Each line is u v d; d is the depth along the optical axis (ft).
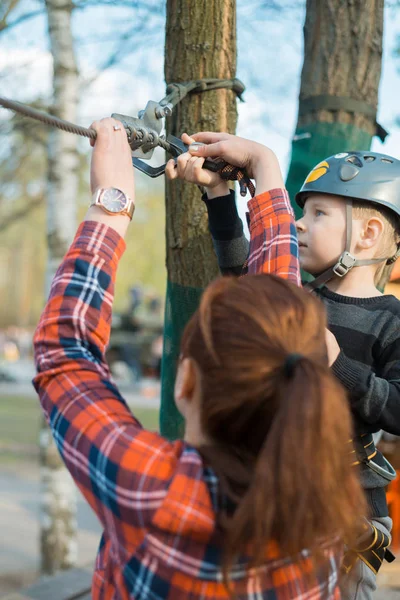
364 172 6.53
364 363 6.17
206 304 3.62
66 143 17.56
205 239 7.38
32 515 23.88
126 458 3.52
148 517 3.43
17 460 31.22
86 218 4.10
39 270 100.07
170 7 7.32
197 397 3.65
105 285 3.92
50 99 18.42
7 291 113.39
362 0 8.93
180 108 7.27
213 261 7.39
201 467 3.53
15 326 113.39
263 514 3.17
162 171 5.24
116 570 3.71
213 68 7.22
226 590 3.38
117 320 56.70
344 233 6.52
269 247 4.68
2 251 107.96
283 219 4.76
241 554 3.41
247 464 3.54
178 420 7.48
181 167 5.10
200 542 3.43
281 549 3.33
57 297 3.87
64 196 17.56
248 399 3.41
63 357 3.77
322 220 6.61
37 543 21.07
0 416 41.91
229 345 3.47
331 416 3.22
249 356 3.43
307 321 3.59
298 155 8.95
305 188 6.78
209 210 6.13
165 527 3.41
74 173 17.72
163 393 7.61
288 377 3.38
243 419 3.47
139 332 56.75
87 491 3.63
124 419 3.70
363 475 5.97
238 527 3.24
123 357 55.93
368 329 6.24
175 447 3.65
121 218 4.11
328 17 9.07
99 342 3.87
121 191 4.14
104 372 3.85
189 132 7.23
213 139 5.27
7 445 33.88
